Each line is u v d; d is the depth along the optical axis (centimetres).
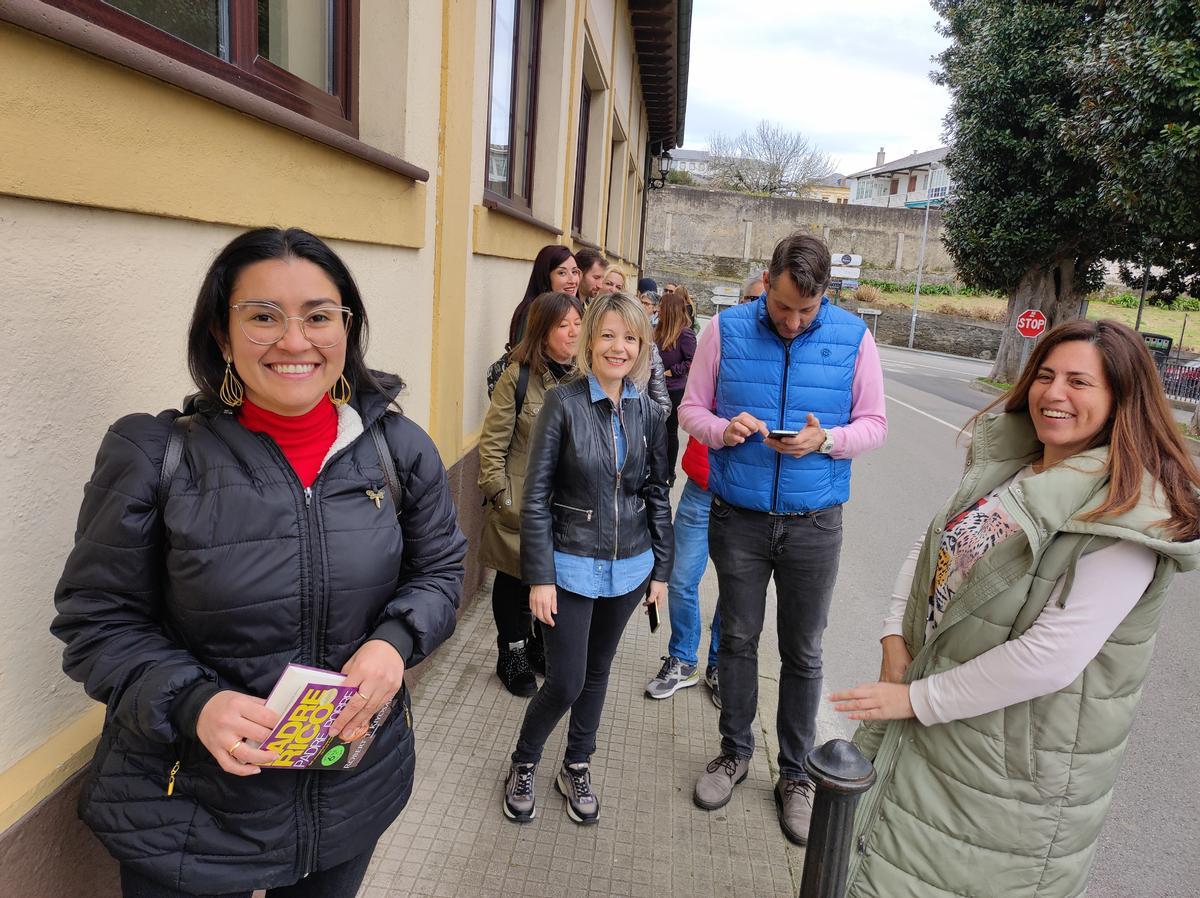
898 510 752
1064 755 159
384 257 275
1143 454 150
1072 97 1705
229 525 122
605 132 870
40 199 119
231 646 125
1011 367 2094
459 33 336
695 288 4100
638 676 367
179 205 152
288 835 133
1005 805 163
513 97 523
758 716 345
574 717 265
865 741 198
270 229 127
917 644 192
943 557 182
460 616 405
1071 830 163
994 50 1770
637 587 254
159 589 125
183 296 160
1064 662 150
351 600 132
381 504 138
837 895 160
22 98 113
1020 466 183
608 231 1209
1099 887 272
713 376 281
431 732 306
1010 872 166
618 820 267
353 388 142
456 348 368
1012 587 158
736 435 256
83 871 143
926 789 171
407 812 261
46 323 125
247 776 127
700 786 278
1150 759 353
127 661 117
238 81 199
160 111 144
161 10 171
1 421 119
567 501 243
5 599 124
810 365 260
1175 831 303
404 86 277
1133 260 1884
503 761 291
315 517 130
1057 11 1677
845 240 4462
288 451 133
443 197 329
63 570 133
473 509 416
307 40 246
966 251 1980
